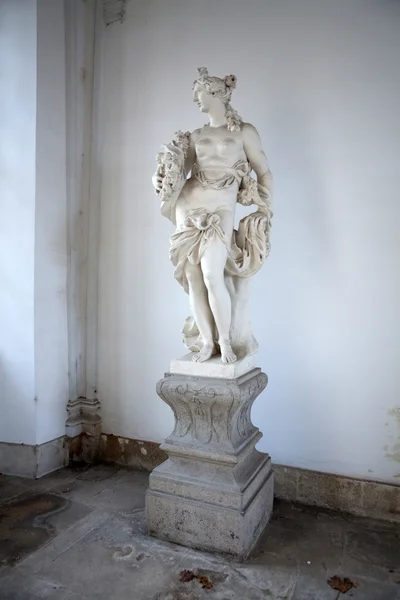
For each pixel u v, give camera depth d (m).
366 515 2.65
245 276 2.46
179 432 2.39
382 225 2.65
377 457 2.67
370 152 2.68
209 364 2.28
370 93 2.68
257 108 2.99
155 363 3.35
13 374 3.26
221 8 3.15
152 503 2.35
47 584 1.99
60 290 3.43
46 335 3.30
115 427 3.50
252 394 2.31
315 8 2.84
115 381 3.51
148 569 2.09
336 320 2.77
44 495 2.88
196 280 2.37
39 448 3.21
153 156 3.37
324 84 2.81
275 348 2.93
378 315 2.66
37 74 3.18
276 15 2.96
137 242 3.43
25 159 3.22
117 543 2.31
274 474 2.82
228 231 2.31
